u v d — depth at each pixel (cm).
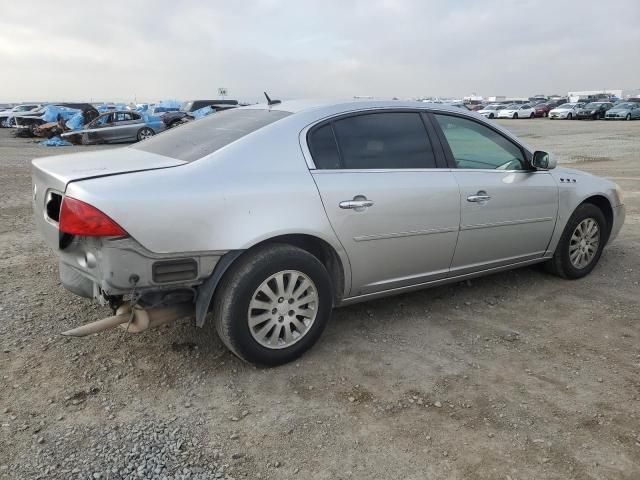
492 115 5062
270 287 338
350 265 367
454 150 419
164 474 254
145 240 294
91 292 328
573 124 3750
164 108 4381
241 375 341
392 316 430
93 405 306
